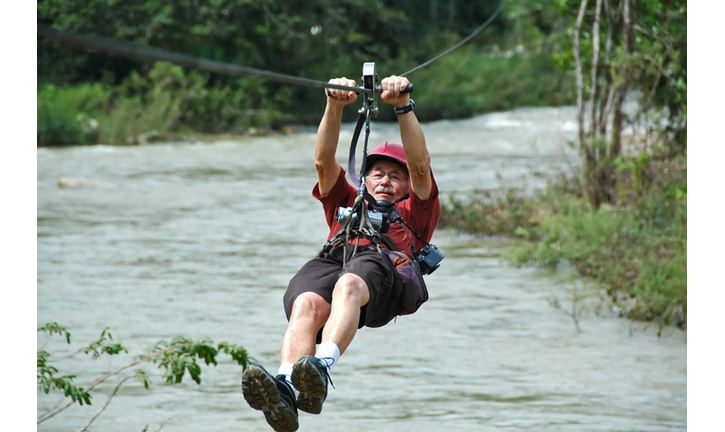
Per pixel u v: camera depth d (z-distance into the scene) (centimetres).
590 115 6003
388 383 3189
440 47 18525
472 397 3030
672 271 4169
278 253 5531
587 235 5031
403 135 1705
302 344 1464
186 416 2891
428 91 16488
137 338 3672
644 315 4000
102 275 4844
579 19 5794
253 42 15475
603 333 3788
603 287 4547
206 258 5344
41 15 13550
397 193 1808
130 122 12775
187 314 4053
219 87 14888
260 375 1311
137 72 14725
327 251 1667
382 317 1633
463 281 4778
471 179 8512
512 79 18362
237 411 2947
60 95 12644
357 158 10762
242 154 11419
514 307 4228
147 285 4628
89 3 13312
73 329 3791
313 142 13075
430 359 3459
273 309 4166
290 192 8138
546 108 18188
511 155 10806
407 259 1675
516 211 6178
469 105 16712
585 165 5884
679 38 5453
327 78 16138
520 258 5128
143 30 13625
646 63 5522
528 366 3350
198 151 11725
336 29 15625
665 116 5794
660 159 5488
